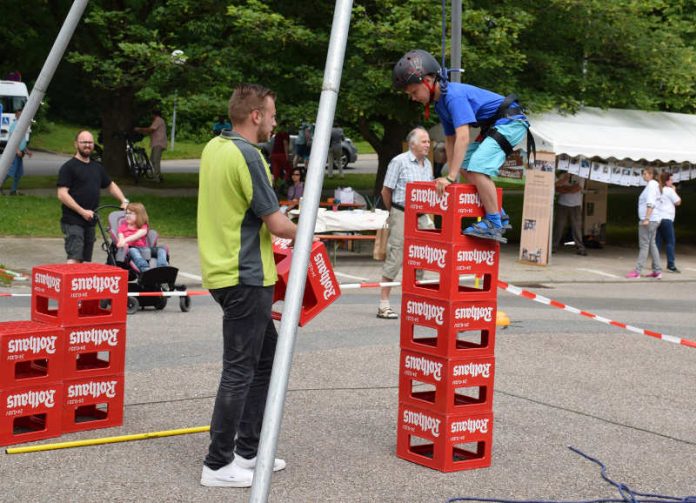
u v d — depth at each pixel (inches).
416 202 244.4
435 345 248.7
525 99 804.0
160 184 1139.3
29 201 887.7
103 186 469.7
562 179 853.2
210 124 1211.2
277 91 837.8
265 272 221.0
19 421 268.1
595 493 227.6
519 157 778.8
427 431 243.0
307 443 260.2
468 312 238.8
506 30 788.6
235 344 221.1
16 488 217.9
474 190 237.9
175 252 716.7
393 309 510.0
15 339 248.8
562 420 294.4
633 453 262.5
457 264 236.4
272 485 225.0
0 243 708.7
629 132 832.3
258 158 217.2
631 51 880.3
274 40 809.5
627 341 433.1
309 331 429.4
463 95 237.9
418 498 219.6
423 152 458.0
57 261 642.8
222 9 847.1
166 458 243.1
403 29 754.2
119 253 472.7
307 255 156.8
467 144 234.4
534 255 766.5
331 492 221.8
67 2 1139.9
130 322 443.2
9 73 1359.5
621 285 688.4
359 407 299.9
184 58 847.7
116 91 1143.6
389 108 815.7
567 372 363.6
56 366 256.8
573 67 879.7
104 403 269.7
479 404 242.8
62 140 1909.4
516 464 248.5
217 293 220.8
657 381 354.6
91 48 1140.5
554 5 831.7
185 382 324.2
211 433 223.3
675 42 903.7
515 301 581.3
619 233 1038.4
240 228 219.5
